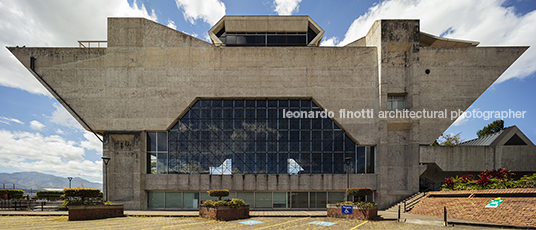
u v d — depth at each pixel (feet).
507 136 80.23
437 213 55.42
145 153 81.56
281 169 81.71
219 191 57.47
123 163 80.94
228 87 82.53
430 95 81.30
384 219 52.11
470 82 81.51
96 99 81.15
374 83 82.99
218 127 83.41
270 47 83.76
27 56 81.15
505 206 44.73
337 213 56.39
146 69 82.12
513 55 81.56
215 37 90.53
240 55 83.51
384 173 77.77
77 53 81.71
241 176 80.12
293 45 92.73
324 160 82.43
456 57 81.97
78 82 81.25
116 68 81.76
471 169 78.18
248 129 83.46
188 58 82.84
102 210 56.18
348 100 82.64
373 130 81.61
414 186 77.82
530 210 41.04
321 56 83.87
